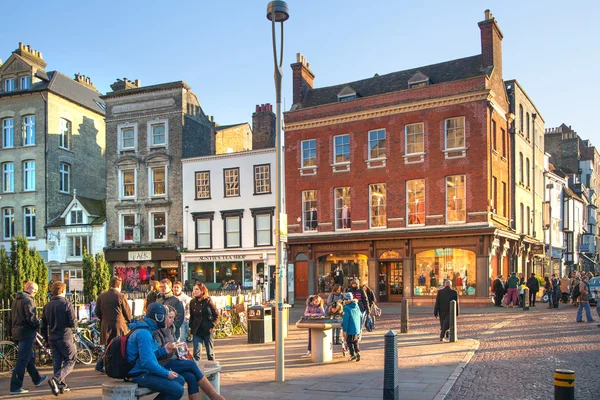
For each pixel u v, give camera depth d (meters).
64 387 9.81
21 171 41.47
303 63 36.31
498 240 29.95
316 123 34.00
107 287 16.52
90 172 45.25
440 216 30.08
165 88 38.41
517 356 12.70
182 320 11.73
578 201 58.28
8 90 42.38
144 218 38.50
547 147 63.88
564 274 51.81
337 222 33.25
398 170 31.44
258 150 35.75
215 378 8.44
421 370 10.99
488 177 29.06
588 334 16.52
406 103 31.19
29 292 10.12
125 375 7.14
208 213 36.72
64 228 39.88
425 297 30.00
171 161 38.09
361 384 9.92
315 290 33.38
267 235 35.31
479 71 30.92
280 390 9.54
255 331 16.45
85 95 45.56
